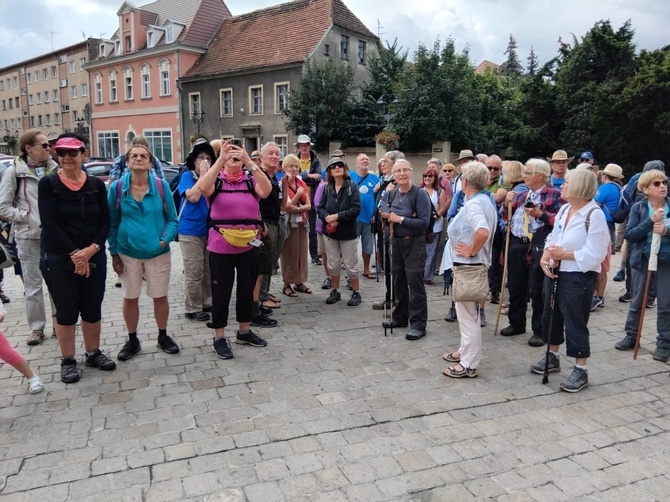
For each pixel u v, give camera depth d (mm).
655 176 4617
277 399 3873
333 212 6219
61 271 3959
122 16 35312
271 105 27844
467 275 4164
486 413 3725
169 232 4508
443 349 4973
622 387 4227
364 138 24125
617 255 10266
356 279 6383
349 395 3961
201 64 31406
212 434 3363
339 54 28141
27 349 4828
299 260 6828
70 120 50406
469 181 4207
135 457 3094
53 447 3186
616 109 20641
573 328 4059
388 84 26156
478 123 23672
